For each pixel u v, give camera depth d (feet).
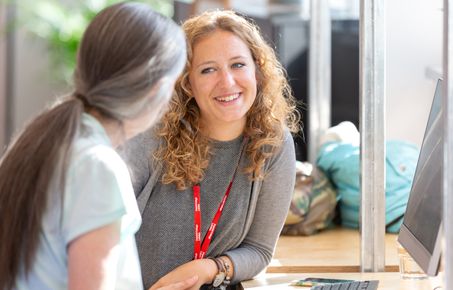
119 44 6.15
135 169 8.98
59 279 6.19
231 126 9.04
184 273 8.80
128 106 6.20
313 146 14.08
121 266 6.49
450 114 6.33
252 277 9.27
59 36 26.89
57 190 6.05
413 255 7.94
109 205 6.08
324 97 14.05
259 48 9.02
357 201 12.14
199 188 9.11
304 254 10.46
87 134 6.18
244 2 17.89
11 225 6.07
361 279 9.09
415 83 13.05
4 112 27.84
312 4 13.97
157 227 9.09
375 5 9.30
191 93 8.95
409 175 11.57
